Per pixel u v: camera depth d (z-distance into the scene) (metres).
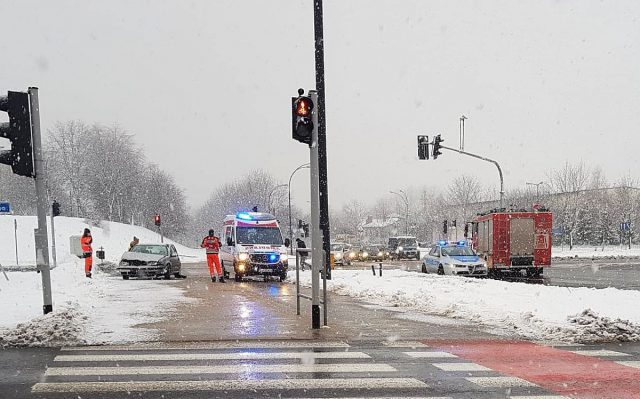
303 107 9.23
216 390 5.72
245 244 21.94
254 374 6.38
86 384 5.93
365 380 6.12
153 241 61.62
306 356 7.36
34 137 9.33
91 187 77.75
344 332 9.12
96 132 79.06
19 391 5.67
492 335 8.98
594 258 47.22
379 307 12.50
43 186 9.41
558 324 9.23
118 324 9.83
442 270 22.97
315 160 9.44
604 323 8.95
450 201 86.31
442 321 10.37
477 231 27.89
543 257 25.56
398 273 21.42
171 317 10.72
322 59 17.94
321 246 9.57
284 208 98.69
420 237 91.38
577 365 6.89
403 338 8.66
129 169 79.38
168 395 5.55
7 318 9.95
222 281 21.14
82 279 19.97
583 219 76.06
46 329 8.32
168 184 88.31
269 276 22.77
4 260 39.03
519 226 25.61
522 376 6.32
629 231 67.75
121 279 22.77
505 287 15.45
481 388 5.81
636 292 14.22
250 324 9.88
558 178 74.75
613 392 5.66
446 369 6.66
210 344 8.15
